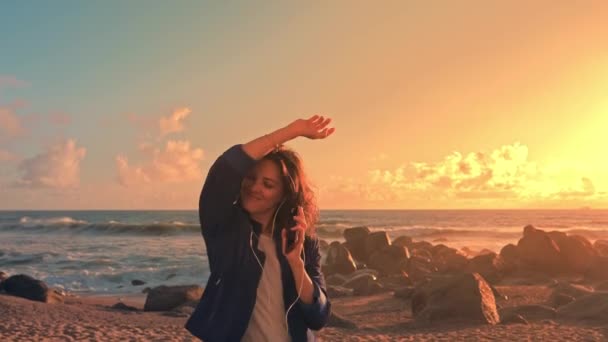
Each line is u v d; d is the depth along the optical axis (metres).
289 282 2.70
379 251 27.25
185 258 33.47
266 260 2.70
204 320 2.65
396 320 13.36
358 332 11.54
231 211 2.64
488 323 11.95
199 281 26.14
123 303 17.38
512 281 21.05
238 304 2.64
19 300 15.17
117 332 11.29
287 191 2.74
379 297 18.00
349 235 30.92
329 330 11.70
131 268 29.38
